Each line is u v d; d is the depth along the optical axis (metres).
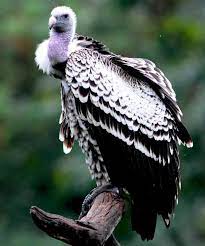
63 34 12.74
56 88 21.02
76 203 20.48
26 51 22.30
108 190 12.30
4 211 21.28
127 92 12.59
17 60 22.67
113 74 12.64
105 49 12.86
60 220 10.66
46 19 21.67
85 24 21.33
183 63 20.52
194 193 19.58
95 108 12.50
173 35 21.17
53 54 12.68
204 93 19.80
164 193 12.53
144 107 12.59
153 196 12.48
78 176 19.52
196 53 21.03
